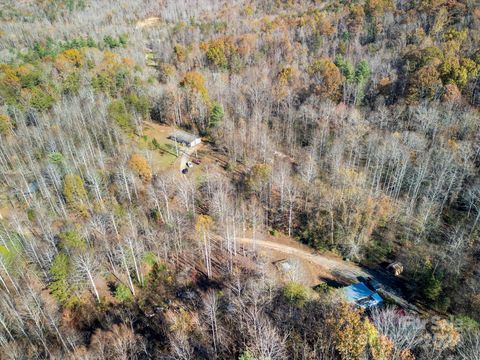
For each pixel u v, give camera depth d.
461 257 62.19
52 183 81.94
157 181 86.69
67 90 114.88
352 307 51.38
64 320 58.19
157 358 51.38
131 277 66.19
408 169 80.44
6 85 106.12
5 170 89.12
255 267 67.62
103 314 59.94
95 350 51.59
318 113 101.44
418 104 91.88
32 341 54.28
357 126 91.75
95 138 97.31
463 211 74.75
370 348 40.34
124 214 75.19
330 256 71.62
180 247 72.25
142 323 59.09
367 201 72.75
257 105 108.75
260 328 44.69
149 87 122.69
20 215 75.62
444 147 79.25
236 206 81.56
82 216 76.44
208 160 100.00
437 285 56.81
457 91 88.38
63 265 59.31
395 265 66.44
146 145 104.44
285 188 81.12
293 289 54.62
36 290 61.25
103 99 111.75
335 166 82.75
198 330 53.16
